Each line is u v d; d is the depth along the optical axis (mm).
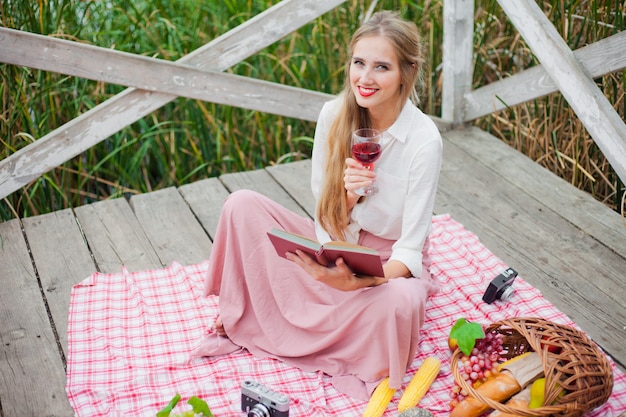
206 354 2596
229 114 3988
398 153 2463
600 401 2170
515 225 3373
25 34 3252
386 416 2359
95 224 3434
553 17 3717
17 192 3707
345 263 2197
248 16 4145
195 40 4094
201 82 3613
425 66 4047
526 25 3438
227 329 2617
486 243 3258
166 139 4121
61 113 3836
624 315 2799
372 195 2514
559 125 3803
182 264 3160
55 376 2543
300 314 2512
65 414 2395
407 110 2434
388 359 2379
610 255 3145
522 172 3771
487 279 2971
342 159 2502
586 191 3816
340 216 2584
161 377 2508
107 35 3990
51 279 3064
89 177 3854
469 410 2221
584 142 3668
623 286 2959
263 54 4059
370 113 2473
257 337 2621
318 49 4129
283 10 3562
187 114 4129
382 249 2611
